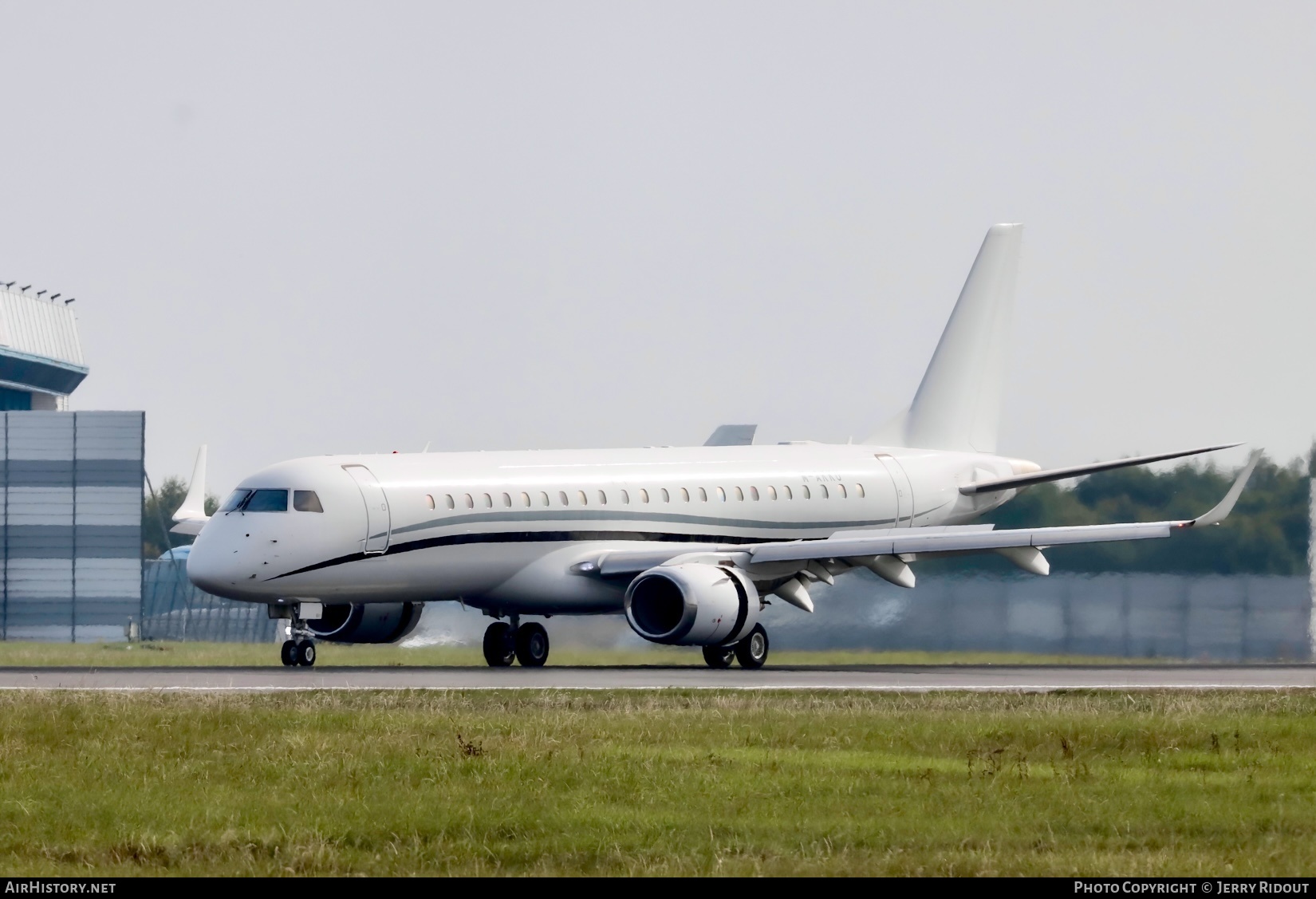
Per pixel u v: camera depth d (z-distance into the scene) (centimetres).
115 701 10031
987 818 6278
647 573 14362
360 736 8419
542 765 7412
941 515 18312
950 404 18988
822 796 6719
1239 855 5628
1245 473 14450
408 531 14162
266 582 13638
